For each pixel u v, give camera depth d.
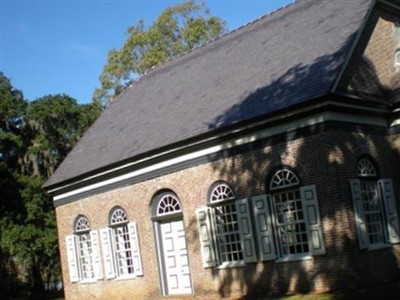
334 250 16.16
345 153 16.56
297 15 22.22
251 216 17.97
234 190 18.41
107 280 23.06
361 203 16.59
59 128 36.12
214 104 20.48
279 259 17.39
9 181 32.53
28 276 35.50
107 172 22.55
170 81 25.72
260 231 17.69
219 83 21.86
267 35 22.64
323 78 16.92
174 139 20.03
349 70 17.31
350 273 15.86
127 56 42.44
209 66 24.06
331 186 16.23
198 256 19.61
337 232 16.11
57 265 35.03
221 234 19.03
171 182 20.39
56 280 35.31
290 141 17.08
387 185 17.83
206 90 22.14
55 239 32.31
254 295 17.88
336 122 16.52
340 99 16.39
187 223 19.88
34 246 31.88
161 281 21.11
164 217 20.92
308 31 20.53
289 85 17.92
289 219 17.38
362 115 17.58
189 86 23.73
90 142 26.33
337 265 16.06
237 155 18.36
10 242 31.59
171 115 22.42
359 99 16.98
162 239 21.27
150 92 26.31
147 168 21.23
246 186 18.09
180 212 20.36
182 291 20.66
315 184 16.55
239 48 23.47
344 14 19.72
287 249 17.41
